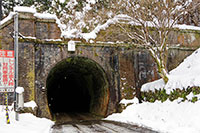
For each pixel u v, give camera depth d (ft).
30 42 44.27
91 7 67.72
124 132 27.78
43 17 45.93
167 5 39.93
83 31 60.29
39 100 43.52
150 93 45.06
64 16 73.97
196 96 31.24
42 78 44.57
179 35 54.24
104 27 49.83
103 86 53.78
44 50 45.70
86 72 62.64
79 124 38.88
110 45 49.34
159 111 37.27
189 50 55.01
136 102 47.91
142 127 31.71
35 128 29.04
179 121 30.30
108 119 45.16
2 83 31.27
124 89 48.52
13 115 36.11
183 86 34.73
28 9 44.68
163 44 40.09
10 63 32.89
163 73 40.04
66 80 85.35
